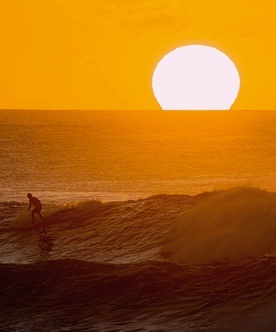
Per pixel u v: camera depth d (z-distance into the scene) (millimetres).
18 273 50344
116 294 45781
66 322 41344
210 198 71000
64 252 68250
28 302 45656
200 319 40031
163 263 51000
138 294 45344
